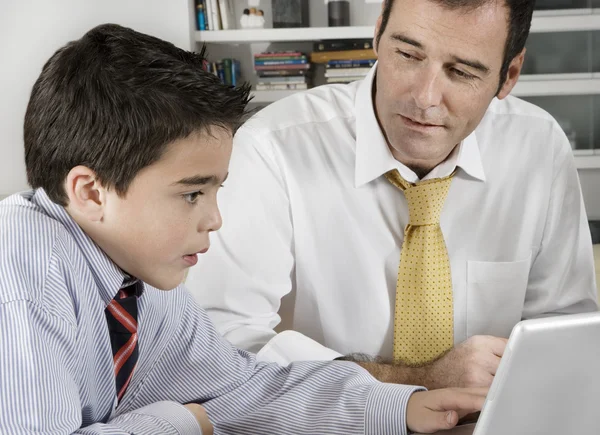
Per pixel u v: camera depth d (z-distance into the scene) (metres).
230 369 1.15
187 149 0.85
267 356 1.29
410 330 1.47
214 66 4.43
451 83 1.26
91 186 0.87
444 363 1.33
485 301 1.57
